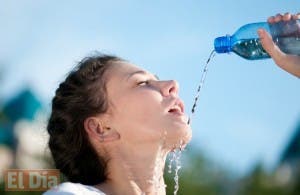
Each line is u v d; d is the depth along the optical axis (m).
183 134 3.26
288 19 3.45
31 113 12.49
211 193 13.49
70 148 3.40
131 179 3.28
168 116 3.29
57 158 3.45
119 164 3.30
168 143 3.28
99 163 3.33
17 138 11.52
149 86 3.37
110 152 3.32
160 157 3.29
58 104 3.46
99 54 3.59
